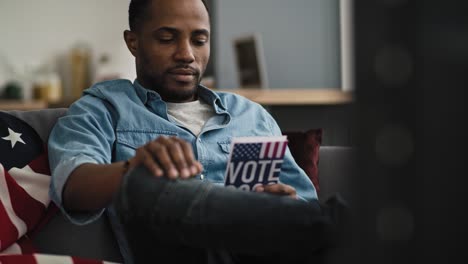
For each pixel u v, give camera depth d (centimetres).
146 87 155
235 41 373
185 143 90
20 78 432
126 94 150
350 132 48
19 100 416
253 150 111
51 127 146
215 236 79
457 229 46
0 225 123
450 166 45
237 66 372
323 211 78
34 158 137
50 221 135
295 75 389
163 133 145
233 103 162
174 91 153
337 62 386
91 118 140
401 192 46
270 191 113
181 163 86
